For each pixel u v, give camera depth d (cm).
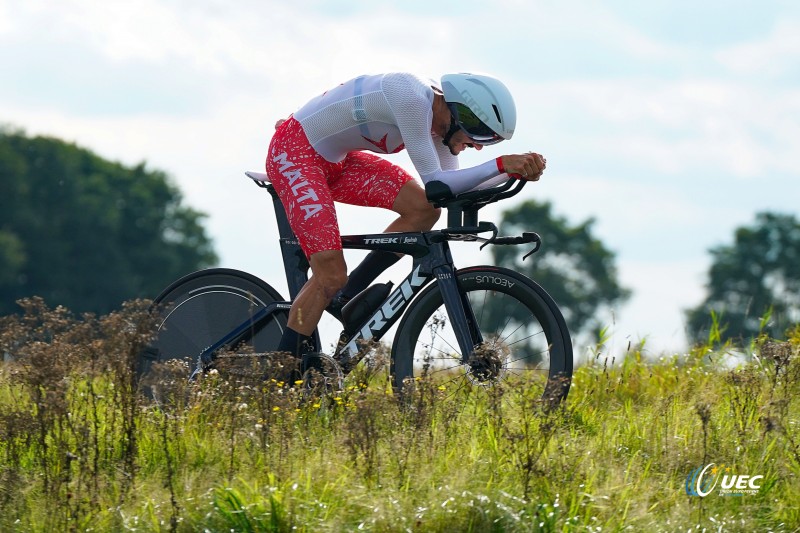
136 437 1617
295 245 2011
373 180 1994
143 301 1728
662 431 1717
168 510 1389
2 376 1958
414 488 1428
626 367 2316
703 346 2530
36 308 1753
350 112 1903
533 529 1339
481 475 1479
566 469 1509
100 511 1405
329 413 1772
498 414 1633
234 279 2088
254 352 2005
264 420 1611
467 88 1877
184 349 2092
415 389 1725
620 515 1409
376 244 1944
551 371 1875
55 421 1662
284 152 1945
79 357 1712
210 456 1587
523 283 1905
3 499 1434
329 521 1343
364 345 1886
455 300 1898
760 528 1420
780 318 2597
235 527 1338
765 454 1584
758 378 1970
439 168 1869
